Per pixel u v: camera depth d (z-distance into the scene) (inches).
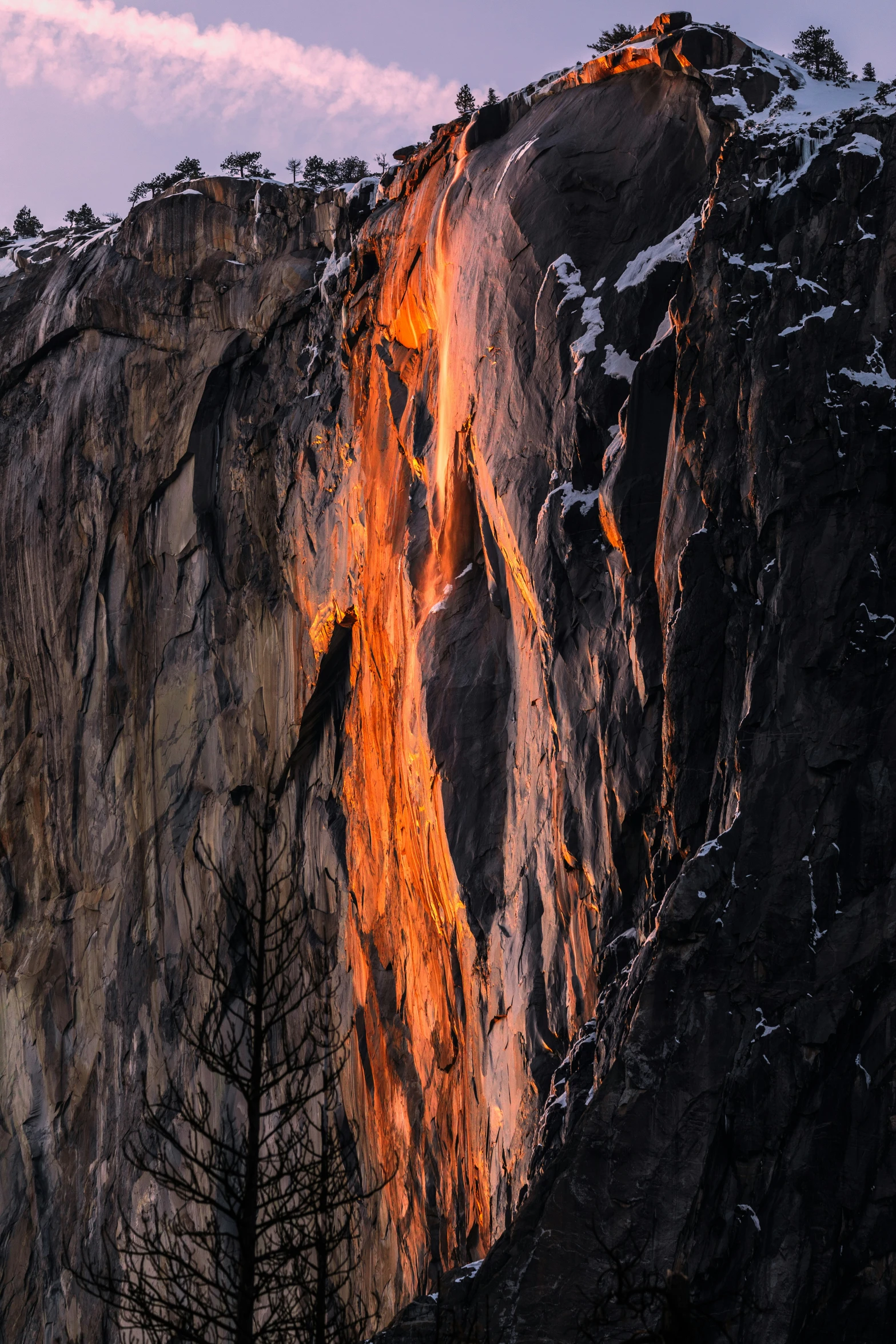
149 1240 848.3
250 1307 806.5
